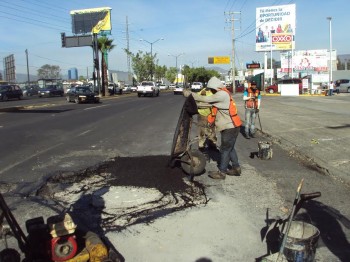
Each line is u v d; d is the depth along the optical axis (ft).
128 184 22.79
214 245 15.23
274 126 48.88
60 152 33.04
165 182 23.04
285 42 206.69
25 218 17.80
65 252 11.89
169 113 73.31
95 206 19.31
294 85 146.92
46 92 171.42
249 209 18.95
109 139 40.32
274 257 12.85
